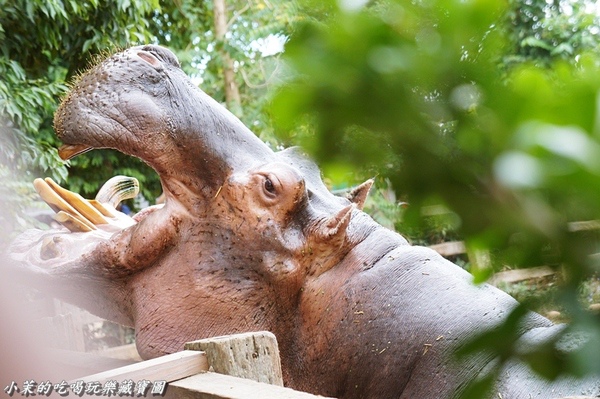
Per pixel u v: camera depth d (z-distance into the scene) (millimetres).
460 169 405
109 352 7035
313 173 4254
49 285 4141
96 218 4672
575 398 1535
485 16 397
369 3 403
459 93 400
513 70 414
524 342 441
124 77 3955
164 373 2404
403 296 3730
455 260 9688
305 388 3875
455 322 3562
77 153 4062
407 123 407
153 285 3939
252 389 2256
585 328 397
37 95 8195
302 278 3855
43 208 8641
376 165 422
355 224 4020
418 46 402
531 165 374
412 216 427
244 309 3834
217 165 3949
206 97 4137
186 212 3938
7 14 8398
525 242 404
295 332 3893
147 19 12164
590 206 377
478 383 450
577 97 370
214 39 12289
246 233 3854
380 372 3664
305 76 408
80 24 9305
